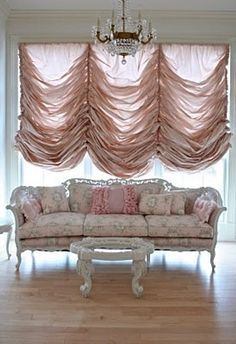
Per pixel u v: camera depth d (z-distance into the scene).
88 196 5.51
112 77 6.09
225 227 6.39
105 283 4.37
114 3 5.84
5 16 6.07
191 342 3.07
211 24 6.19
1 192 6.01
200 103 6.10
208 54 6.15
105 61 6.10
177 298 3.95
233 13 6.11
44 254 5.50
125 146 6.09
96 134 6.07
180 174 6.41
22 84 6.14
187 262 5.19
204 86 6.09
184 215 5.19
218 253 5.64
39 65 6.16
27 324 3.35
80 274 4.04
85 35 6.16
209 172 6.41
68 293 4.07
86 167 6.36
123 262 5.17
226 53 6.13
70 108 6.08
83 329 3.27
